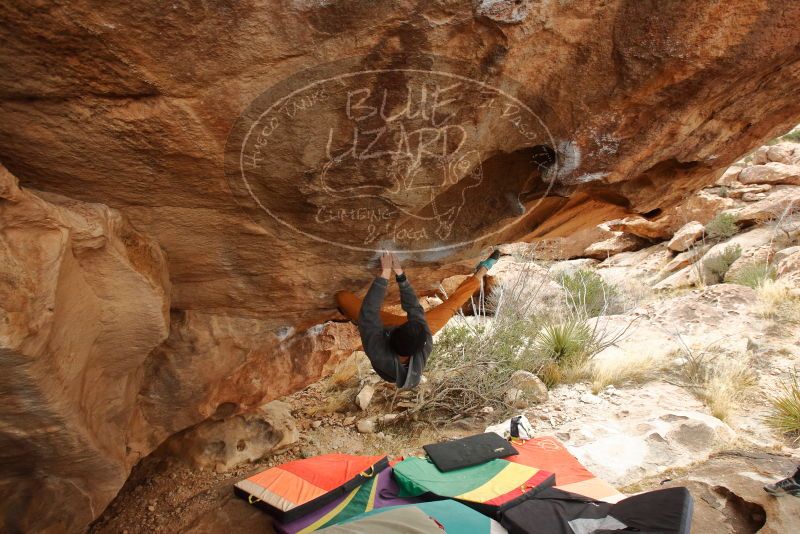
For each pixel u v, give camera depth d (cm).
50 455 219
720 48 204
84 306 205
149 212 225
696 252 1190
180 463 442
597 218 416
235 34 162
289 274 296
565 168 253
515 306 788
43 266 168
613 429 477
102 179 201
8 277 160
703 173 328
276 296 312
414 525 232
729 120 264
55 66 158
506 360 603
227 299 304
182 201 224
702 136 267
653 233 1467
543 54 197
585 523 268
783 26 202
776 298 733
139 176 204
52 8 143
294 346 412
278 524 334
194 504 388
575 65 204
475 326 648
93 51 156
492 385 566
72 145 183
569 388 580
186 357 313
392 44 176
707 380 554
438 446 390
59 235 174
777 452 423
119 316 225
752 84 239
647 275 1280
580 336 662
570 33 193
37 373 179
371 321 287
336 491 347
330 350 445
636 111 229
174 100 175
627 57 203
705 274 1052
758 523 329
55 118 173
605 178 266
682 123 242
